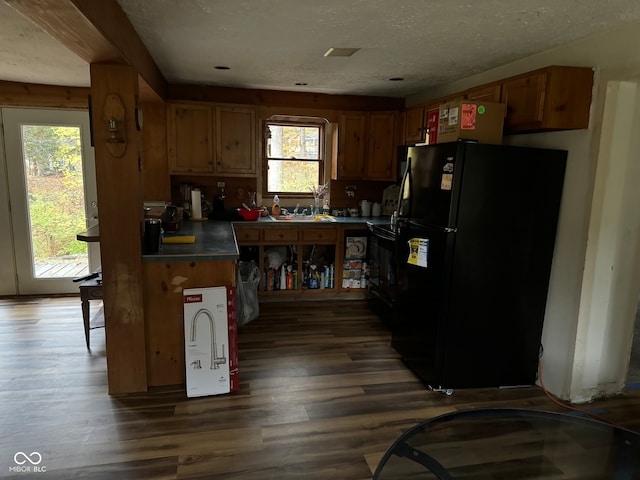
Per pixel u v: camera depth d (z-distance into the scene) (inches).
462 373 112.4
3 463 81.3
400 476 72.4
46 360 124.4
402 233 128.3
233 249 112.4
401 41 109.6
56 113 174.6
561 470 79.4
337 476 80.0
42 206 179.9
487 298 110.0
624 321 110.9
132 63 99.1
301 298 188.4
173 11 90.6
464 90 148.3
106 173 99.7
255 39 110.8
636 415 104.3
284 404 104.9
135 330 106.3
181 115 171.6
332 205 204.2
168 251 109.0
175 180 186.2
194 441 89.4
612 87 96.8
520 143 123.0
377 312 174.4
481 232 106.1
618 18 88.1
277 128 196.2
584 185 103.2
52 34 74.7
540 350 117.6
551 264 113.3
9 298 180.7
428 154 114.1
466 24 95.1
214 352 107.9
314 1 83.9
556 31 97.6
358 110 196.4
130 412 99.5
